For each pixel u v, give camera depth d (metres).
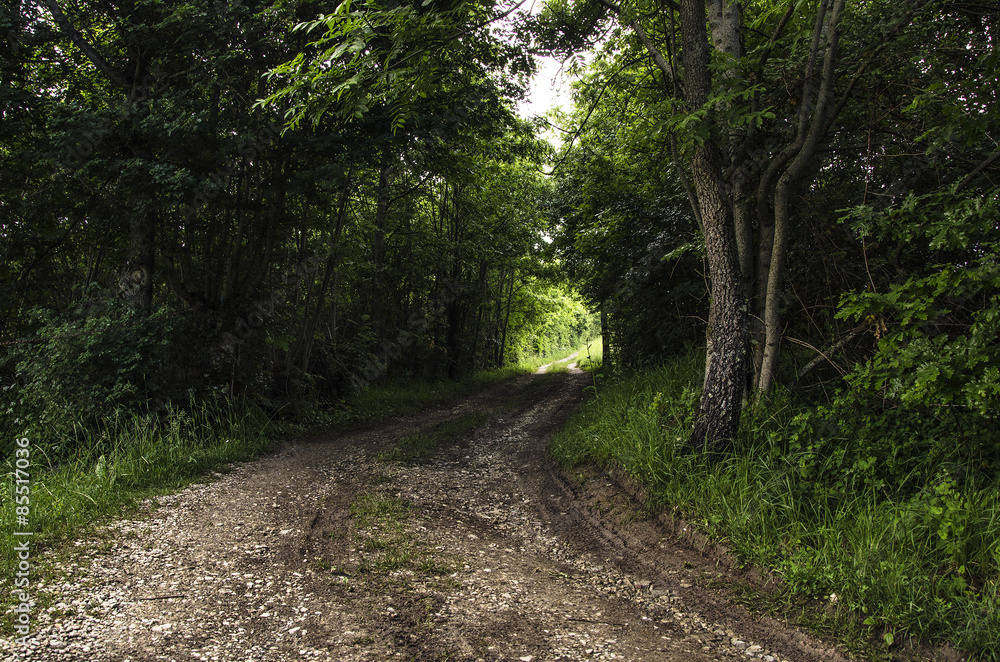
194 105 8.50
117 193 9.04
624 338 12.66
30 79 9.34
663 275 9.60
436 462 7.86
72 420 7.41
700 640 3.21
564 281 20.86
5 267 9.75
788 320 6.85
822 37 5.75
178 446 7.26
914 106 5.29
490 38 9.26
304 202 11.30
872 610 3.23
